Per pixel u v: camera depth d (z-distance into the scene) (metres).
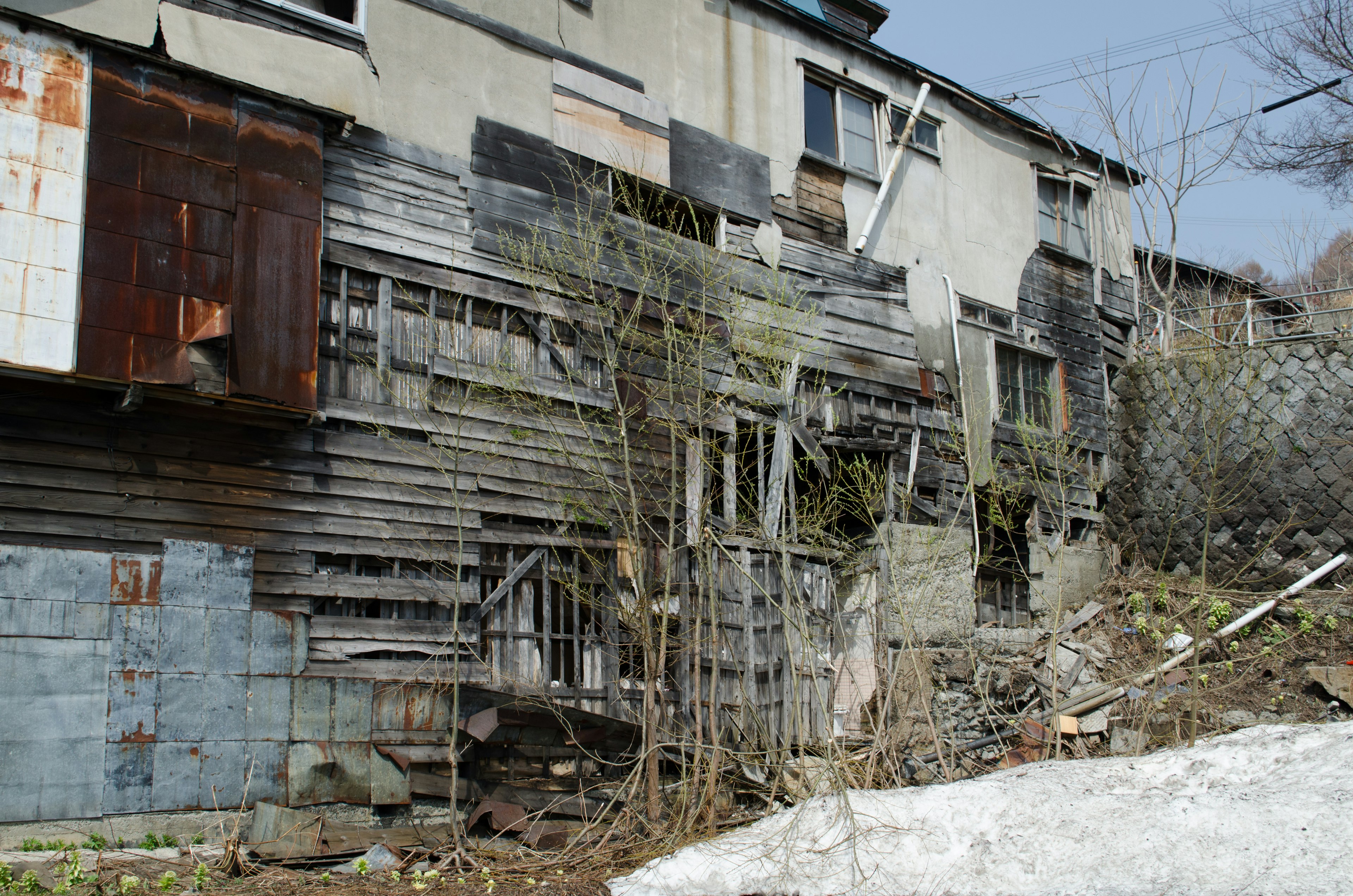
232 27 7.80
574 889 6.39
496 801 8.02
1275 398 12.77
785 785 8.23
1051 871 5.82
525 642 8.85
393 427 8.41
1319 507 12.21
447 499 8.57
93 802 6.55
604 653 9.21
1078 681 11.45
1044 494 12.03
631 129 10.73
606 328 9.88
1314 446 12.36
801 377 11.59
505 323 9.29
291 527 7.75
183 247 7.20
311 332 7.76
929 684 10.65
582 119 10.34
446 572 8.45
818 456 11.20
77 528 6.88
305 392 7.63
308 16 8.41
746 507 11.30
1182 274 18.42
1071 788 6.52
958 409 13.28
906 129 13.30
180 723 6.94
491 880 6.51
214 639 7.18
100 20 7.07
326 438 8.05
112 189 6.95
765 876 6.30
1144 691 10.66
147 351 6.89
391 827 7.75
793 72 12.58
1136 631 12.30
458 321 9.05
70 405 6.97
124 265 6.91
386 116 8.91
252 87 7.72
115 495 7.06
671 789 8.38
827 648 10.19
